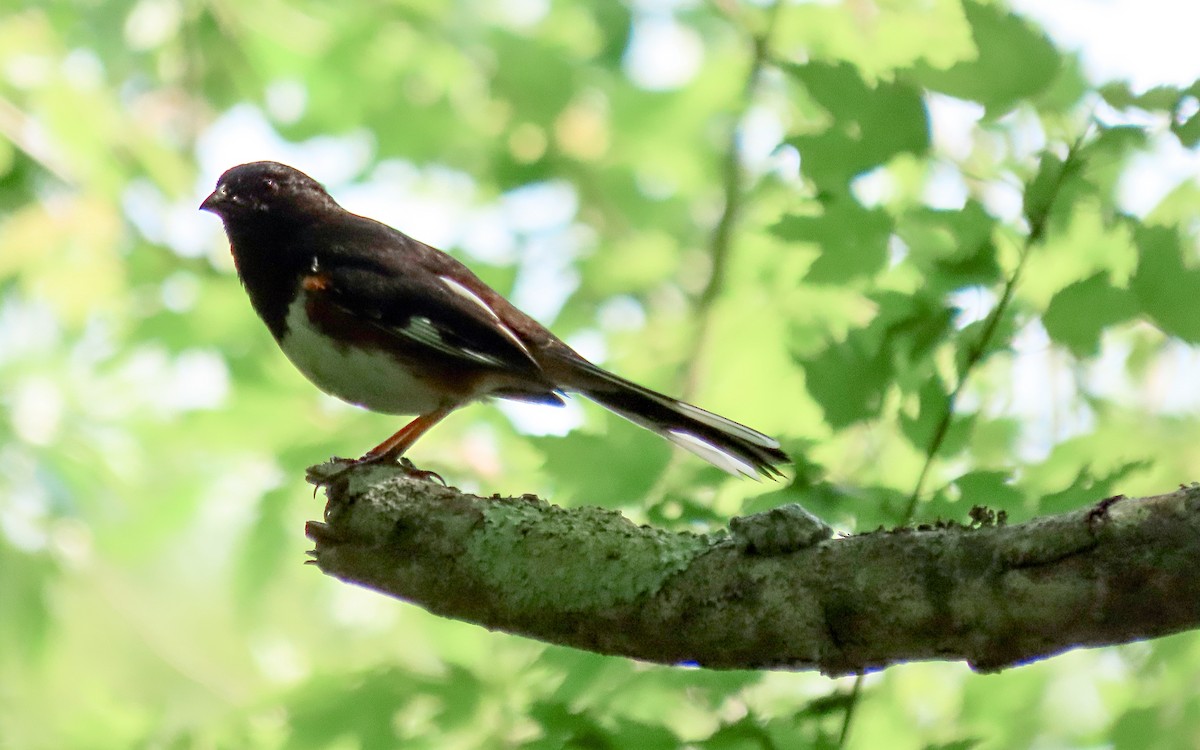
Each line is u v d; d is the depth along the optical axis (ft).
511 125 49.96
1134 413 31.63
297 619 40.55
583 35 52.80
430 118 50.14
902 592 15.97
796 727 22.20
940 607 15.72
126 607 49.14
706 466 25.86
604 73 51.21
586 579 17.81
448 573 18.57
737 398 32.09
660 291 47.37
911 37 32.89
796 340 30.66
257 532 37.58
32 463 41.01
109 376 42.86
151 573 49.29
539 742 23.17
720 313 38.42
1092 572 14.88
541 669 24.97
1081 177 23.40
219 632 49.62
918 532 16.33
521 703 25.43
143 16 50.19
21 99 47.01
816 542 16.83
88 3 49.73
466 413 35.81
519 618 18.31
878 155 25.45
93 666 48.03
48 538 41.91
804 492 23.32
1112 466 23.36
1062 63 24.31
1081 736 27.68
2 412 41.78
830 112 25.61
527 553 18.24
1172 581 14.46
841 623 16.31
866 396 23.47
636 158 51.29
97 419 42.70
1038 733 27.71
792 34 42.22
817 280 25.95
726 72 50.67
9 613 41.47
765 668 17.35
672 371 37.86
